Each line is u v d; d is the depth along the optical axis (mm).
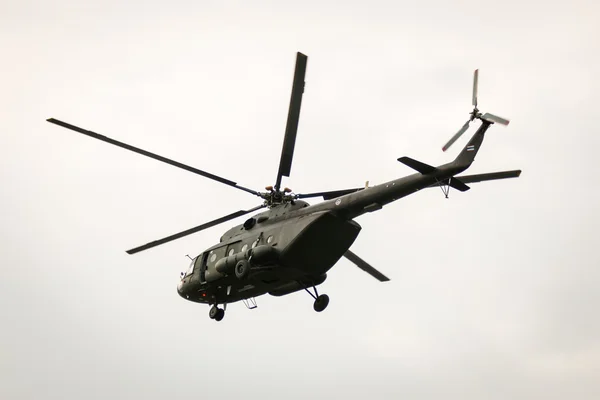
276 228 82500
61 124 75312
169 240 89562
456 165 73250
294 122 77375
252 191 85625
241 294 87188
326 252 79812
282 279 82688
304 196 84625
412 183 75062
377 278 93375
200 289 90000
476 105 74500
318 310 84875
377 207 77500
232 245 86938
